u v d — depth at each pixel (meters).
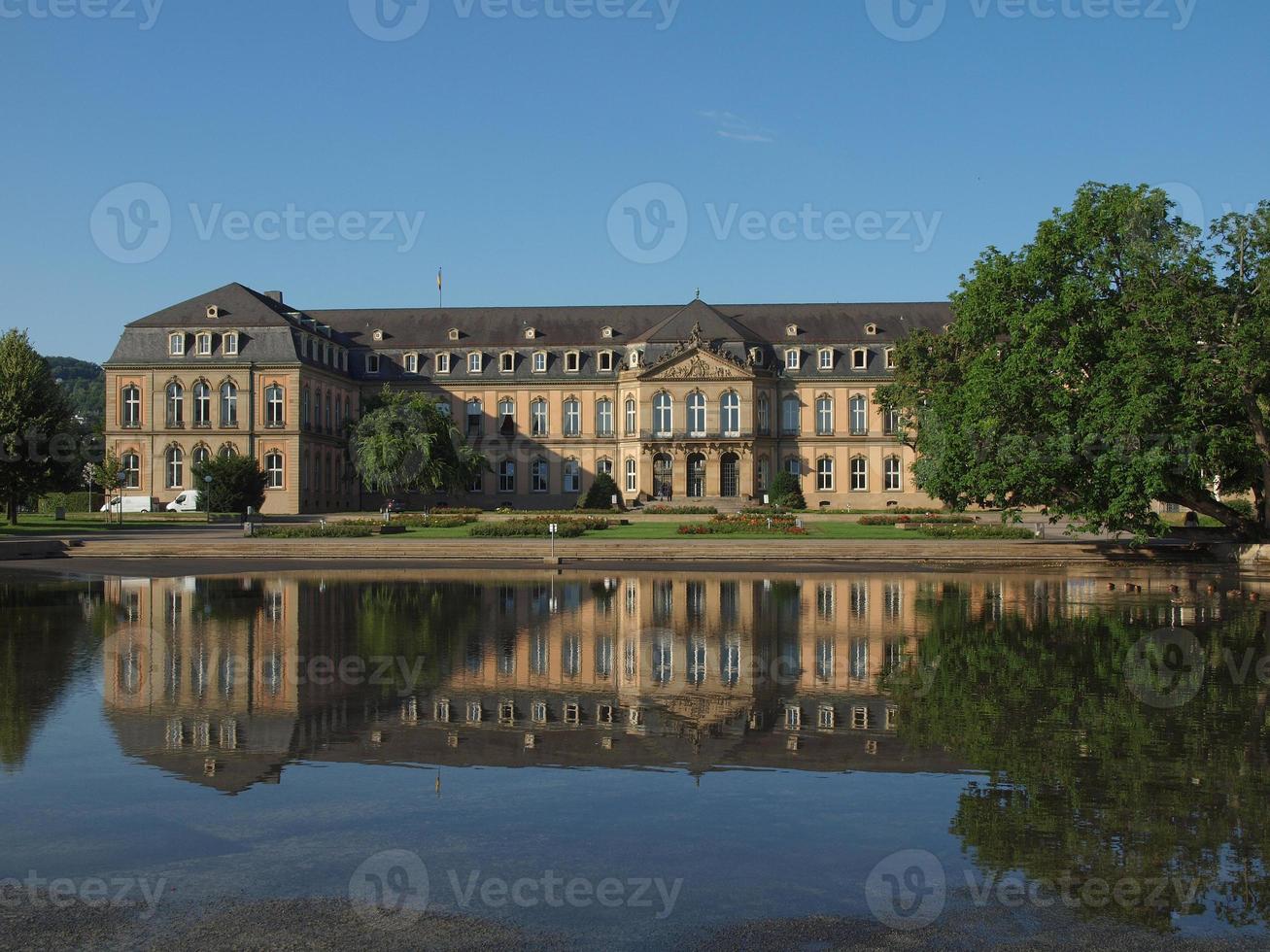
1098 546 50.41
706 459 98.44
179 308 94.69
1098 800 12.73
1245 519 49.41
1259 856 11.03
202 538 56.59
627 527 65.69
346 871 10.59
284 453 91.38
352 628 26.95
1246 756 14.62
